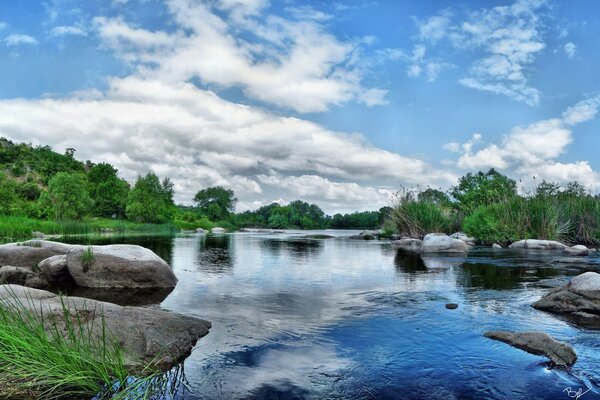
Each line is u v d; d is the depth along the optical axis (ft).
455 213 92.73
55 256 30.76
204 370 13.33
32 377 12.08
